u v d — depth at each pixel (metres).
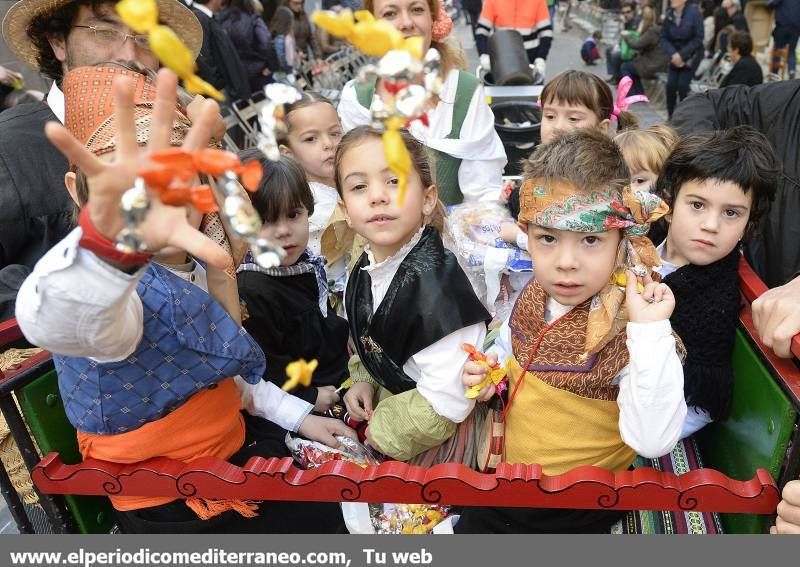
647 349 1.16
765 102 2.08
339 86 7.30
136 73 1.31
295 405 1.56
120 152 0.80
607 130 2.41
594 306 1.26
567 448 1.32
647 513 1.41
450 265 1.42
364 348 1.53
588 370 1.27
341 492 1.23
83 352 0.99
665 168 1.56
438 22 2.44
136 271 0.90
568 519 1.38
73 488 1.29
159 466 1.26
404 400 1.42
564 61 11.57
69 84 1.28
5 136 1.88
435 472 1.21
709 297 1.45
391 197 1.32
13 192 1.85
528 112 3.67
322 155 2.24
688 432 1.53
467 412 1.39
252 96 5.36
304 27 7.70
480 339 1.40
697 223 1.44
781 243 1.99
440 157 2.55
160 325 1.16
